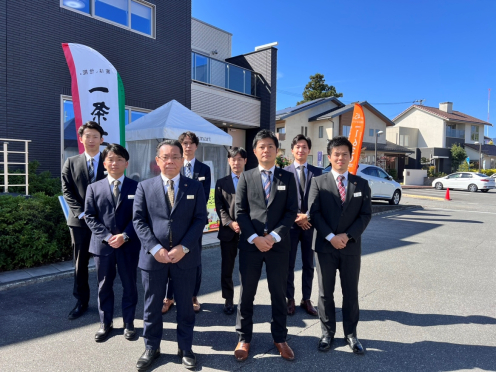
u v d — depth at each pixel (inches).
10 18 278.2
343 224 120.4
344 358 114.1
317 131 1064.2
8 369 103.8
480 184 890.1
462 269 213.6
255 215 116.1
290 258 149.2
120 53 349.4
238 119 551.2
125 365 107.7
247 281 115.0
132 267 126.0
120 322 138.4
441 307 156.2
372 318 144.5
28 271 183.2
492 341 125.6
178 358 113.1
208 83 503.2
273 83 578.2
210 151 312.5
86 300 143.5
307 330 134.5
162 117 271.4
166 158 109.3
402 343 124.0
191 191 112.3
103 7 339.3
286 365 109.6
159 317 109.7
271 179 117.9
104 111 218.7
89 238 140.3
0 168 273.0
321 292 122.6
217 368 107.4
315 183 127.0
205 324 138.2
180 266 108.7
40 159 298.5
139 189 113.0
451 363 111.0
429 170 1246.9
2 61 275.0
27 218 187.3
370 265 221.0
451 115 1445.6
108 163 125.7
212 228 305.3
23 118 287.6
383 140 1218.0
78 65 215.8
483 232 337.1
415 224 380.5
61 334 126.5
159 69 385.7
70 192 141.0
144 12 373.4
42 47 296.4
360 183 123.5
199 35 614.2
